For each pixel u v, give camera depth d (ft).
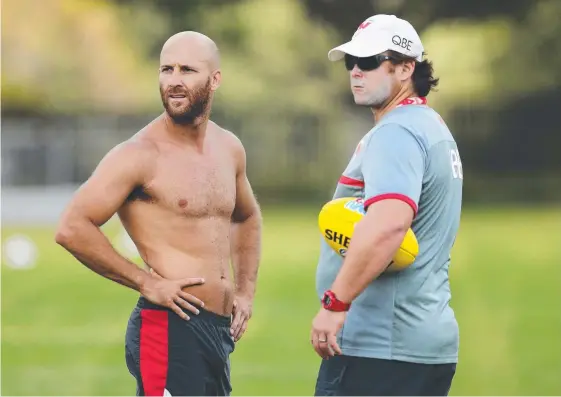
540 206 428.97
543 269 235.40
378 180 61.05
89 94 489.26
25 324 164.66
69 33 492.54
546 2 467.93
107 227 306.35
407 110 64.13
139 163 63.67
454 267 240.12
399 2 465.06
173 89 64.03
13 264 247.50
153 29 489.67
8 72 483.51
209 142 67.36
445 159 63.62
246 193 71.10
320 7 479.41
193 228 65.05
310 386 116.26
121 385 117.91
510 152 497.05
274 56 487.20
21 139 473.26
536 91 485.56
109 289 206.90
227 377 67.21
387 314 63.10
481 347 144.25
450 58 469.98
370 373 63.21
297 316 170.09
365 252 59.77
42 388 115.65
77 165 478.18
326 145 492.54
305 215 383.86
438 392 64.49
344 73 489.67
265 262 249.96
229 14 483.92
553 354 138.51
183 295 63.82
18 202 388.37
